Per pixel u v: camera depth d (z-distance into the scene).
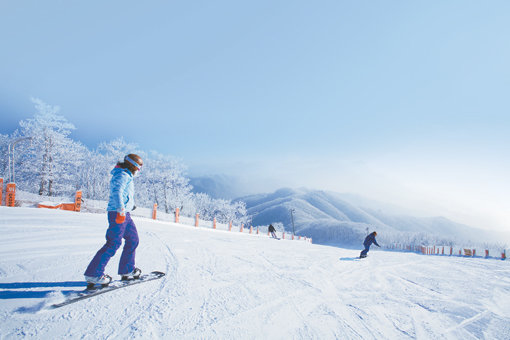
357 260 6.94
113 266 3.23
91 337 1.63
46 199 15.45
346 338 2.06
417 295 3.68
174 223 15.70
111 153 40.50
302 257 6.15
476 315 3.01
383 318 2.62
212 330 1.90
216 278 3.26
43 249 3.86
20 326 1.64
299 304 2.71
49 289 2.28
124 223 2.49
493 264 8.92
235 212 65.75
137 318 1.96
